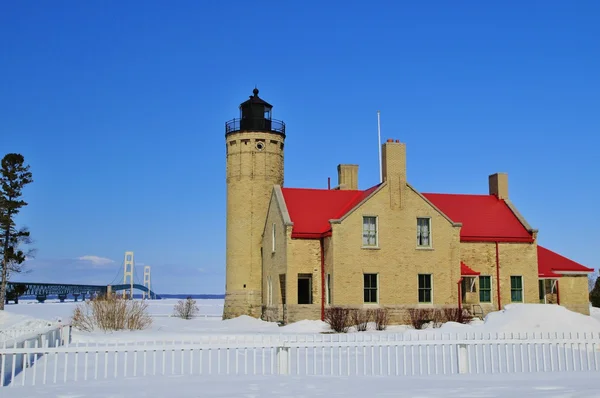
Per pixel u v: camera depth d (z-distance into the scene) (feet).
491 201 179.01
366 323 138.82
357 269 149.07
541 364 70.08
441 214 156.15
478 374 59.06
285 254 154.30
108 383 53.62
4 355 54.03
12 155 221.87
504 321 104.63
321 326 137.80
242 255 187.93
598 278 258.16
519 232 168.76
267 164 192.65
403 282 151.53
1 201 217.36
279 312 160.25
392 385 51.06
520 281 166.09
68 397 46.39
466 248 163.73
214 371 64.80
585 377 55.67
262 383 52.65
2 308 214.28
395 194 153.79
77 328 122.21
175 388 50.16
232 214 191.72
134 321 129.70
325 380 54.44
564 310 103.40
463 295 161.17
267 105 197.67
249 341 69.72
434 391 47.24
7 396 47.09
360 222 150.71
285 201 164.04
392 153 154.92
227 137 196.65
